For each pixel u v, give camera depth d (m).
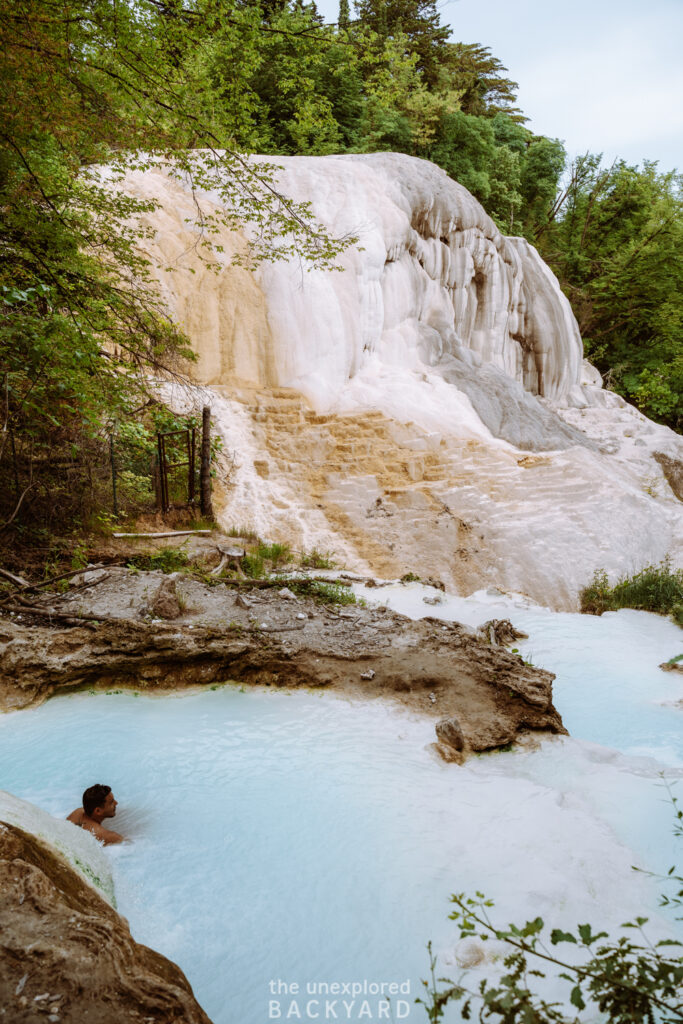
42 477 10.72
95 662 7.07
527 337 26.50
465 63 35.66
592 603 13.62
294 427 16.56
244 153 9.67
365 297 19.25
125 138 9.55
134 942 3.34
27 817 4.21
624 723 7.29
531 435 19.14
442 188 22.45
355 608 9.09
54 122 9.20
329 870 4.49
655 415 32.00
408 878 4.42
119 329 11.38
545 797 5.42
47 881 3.26
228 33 8.47
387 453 16.41
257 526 14.04
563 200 37.31
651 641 10.20
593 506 15.66
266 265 18.27
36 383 9.99
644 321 34.38
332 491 15.28
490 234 24.33
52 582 8.83
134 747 6.04
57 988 2.69
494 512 15.27
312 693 7.10
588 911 4.09
